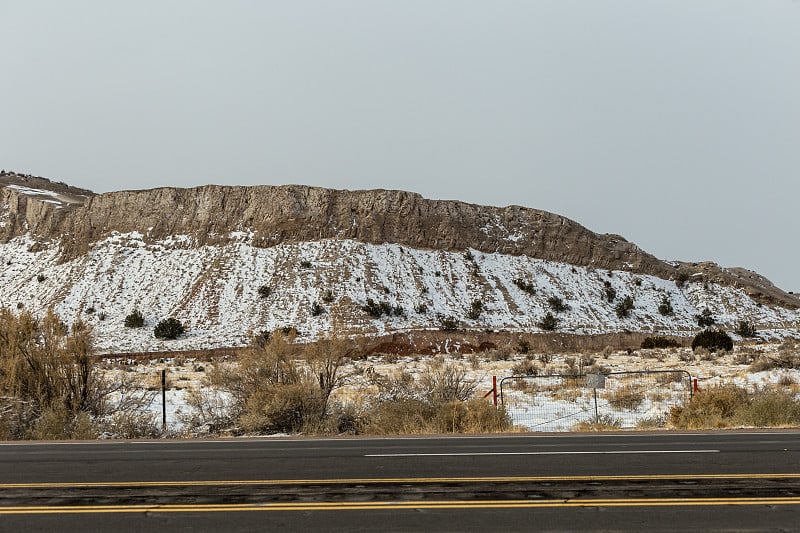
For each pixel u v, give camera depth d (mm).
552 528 7898
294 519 8461
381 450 14305
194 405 22812
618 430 18125
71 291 85625
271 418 20031
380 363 52156
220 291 84188
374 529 7973
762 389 25547
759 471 11133
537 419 21484
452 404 19703
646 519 8219
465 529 7910
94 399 21969
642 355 55781
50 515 8836
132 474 11742
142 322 77375
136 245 94375
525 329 81688
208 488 10398
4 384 20844
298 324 77125
